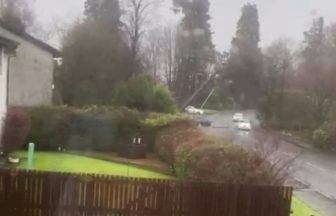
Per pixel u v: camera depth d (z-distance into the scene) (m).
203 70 57.97
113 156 22.03
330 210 15.00
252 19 56.22
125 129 23.84
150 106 30.88
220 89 58.78
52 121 22.62
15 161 16.98
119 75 46.41
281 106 49.56
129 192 9.98
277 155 17.00
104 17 49.62
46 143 22.58
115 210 10.00
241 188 10.06
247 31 56.34
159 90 31.36
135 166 19.69
